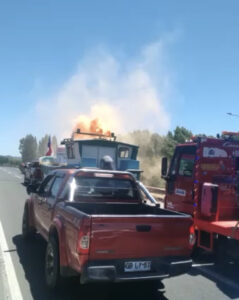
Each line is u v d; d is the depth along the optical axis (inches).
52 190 248.8
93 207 222.5
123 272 166.4
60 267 180.4
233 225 241.1
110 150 642.8
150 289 203.2
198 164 270.4
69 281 192.4
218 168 278.1
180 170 297.0
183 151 296.7
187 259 181.5
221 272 240.5
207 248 255.0
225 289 206.4
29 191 281.0
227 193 277.7
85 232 159.6
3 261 242.8
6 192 720.3
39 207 264.8
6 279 207.6
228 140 283.7
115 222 165.0
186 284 214.2
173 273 175.0
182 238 180.5
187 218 183.0
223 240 246.1
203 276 230.8
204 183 266.7
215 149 277.7
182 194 290.2
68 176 230.8
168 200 311.7
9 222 383.9
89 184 235.8
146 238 171.5
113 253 164.2
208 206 257.1
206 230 255.4
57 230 189.0
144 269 170.9
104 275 160.1
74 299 181.9
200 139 272.4
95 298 185.0
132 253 168.4
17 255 258.2
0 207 494.9
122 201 245.1
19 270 224.4
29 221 293.4
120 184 246.5
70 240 171.3
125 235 166.6
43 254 262.5
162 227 175.5
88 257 160.1
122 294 193.0
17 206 513.3
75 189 230.2
